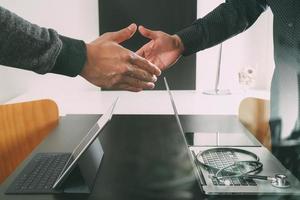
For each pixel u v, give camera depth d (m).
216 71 3.05
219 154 1.02
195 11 2.91
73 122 1.54
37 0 2.97
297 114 1.09
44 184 0.90
